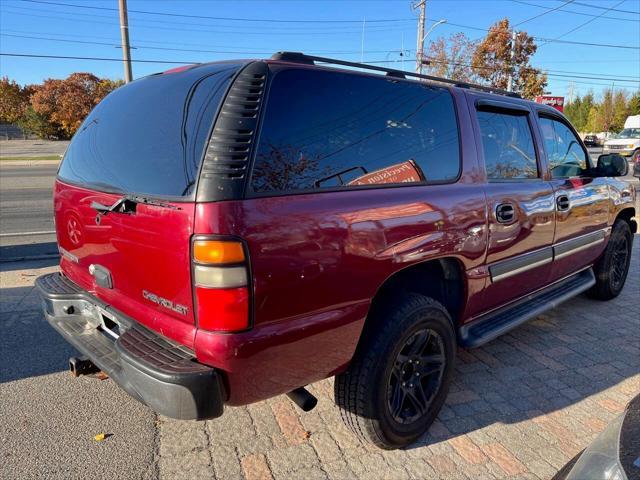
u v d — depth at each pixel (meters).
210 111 1.98
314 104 2.18
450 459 2.59
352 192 2.21
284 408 3.04
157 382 1.89
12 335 4.02
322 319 2.10
